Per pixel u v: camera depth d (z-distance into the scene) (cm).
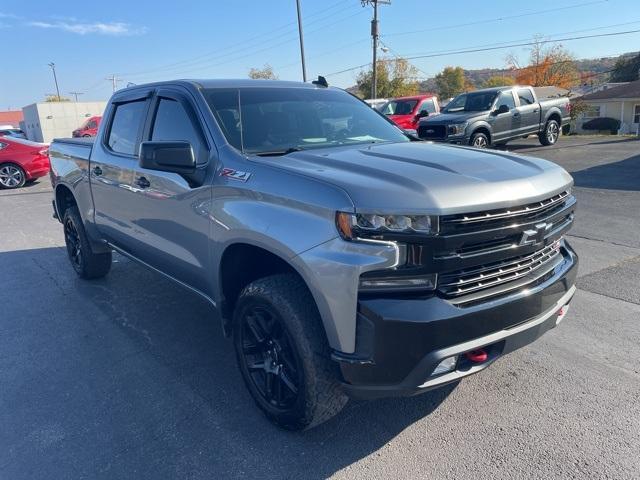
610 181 1044
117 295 519
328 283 239
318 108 387
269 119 352
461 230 234
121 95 455
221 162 314
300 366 263
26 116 5219
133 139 417
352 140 369
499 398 318
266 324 290
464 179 250
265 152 320
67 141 564
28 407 326
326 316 244
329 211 241
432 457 269
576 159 1399
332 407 269
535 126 1628
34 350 404
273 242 263
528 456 266
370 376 241
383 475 257
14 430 303
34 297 520
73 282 563
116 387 346
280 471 263
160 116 387
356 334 239
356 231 233
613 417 295
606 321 417
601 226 709
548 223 267
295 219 256
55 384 353
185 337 419
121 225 439
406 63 6331
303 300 264
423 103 1780
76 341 418
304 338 258
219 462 271
